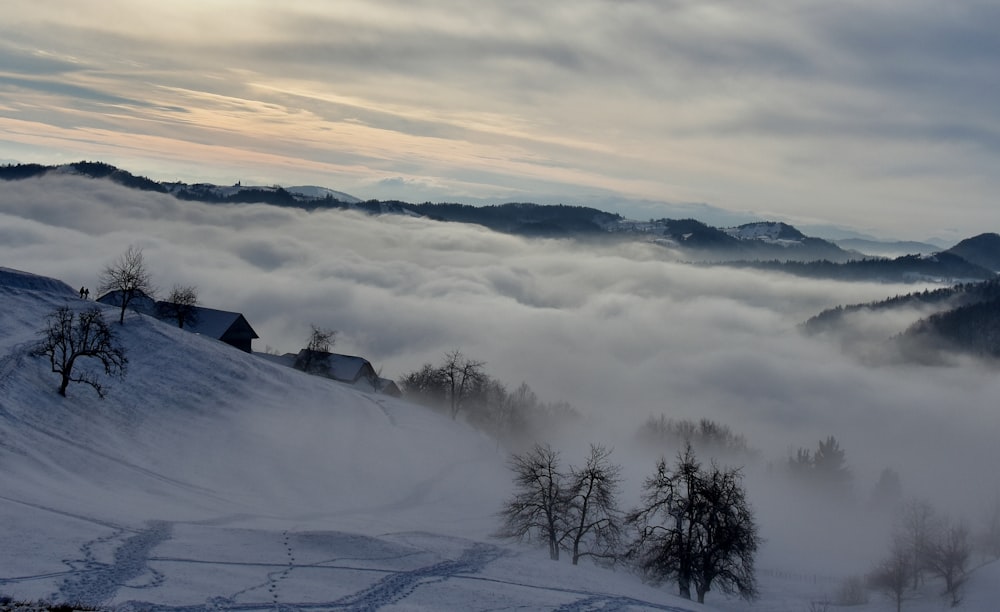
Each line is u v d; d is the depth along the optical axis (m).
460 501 88.38
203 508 66.19
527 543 72.25
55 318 101.94
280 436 92.88
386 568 49.66
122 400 88.44
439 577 49.19
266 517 67.00
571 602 47.94
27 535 45.31
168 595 40.06
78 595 38.19
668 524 84.38
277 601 41.56
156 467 76.38
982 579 79.94
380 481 88.94
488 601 45.94
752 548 65.62
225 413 94.31
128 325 107.75
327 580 46.03
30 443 69.69
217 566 45.88
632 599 50.97
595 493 71.81
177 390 95.62
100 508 56.28
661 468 71.50
